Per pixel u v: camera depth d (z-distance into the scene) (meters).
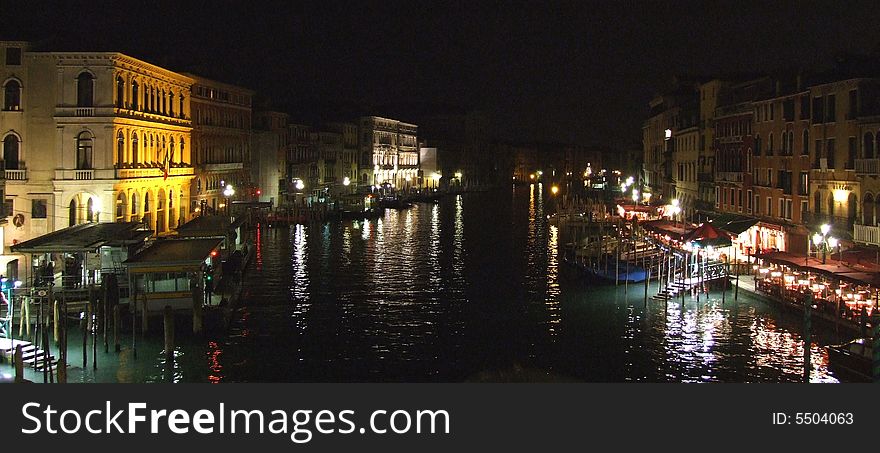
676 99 87.75
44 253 37.53
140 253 38.69
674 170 83.44
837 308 34.78
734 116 59.88
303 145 111.25
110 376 29.31
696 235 44.56
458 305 43.31
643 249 58.28
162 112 58.75
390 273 54.88
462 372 30.97
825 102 44.94
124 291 39.66
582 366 31.56
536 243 74.94
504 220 103.25
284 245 71.25
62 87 47.06
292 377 30.03
